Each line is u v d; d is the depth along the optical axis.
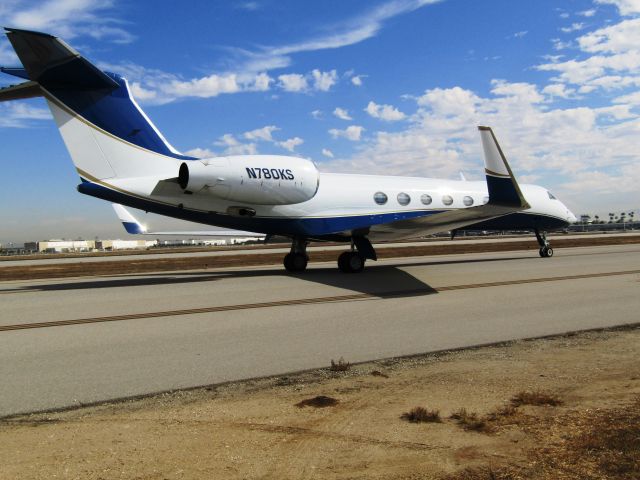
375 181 18.31
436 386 5.14
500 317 8.98
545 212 22.62
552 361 6.02
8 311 10.21
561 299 10.80
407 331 7.97
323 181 17.14
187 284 14.41
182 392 5.18
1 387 5.37
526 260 21.58
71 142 13.68
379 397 4.82
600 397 4.58
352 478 3.17
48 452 3.64
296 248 17.81
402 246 39.94
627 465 3.17
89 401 4.91
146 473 3.28
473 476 3.14
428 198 19.08
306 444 3.72
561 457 3.35
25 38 11.79
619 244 37.25
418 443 3.69
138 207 14.67
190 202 14.85
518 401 4.55
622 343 6.89
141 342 7.43
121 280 16.33
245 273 17.84
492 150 13.43
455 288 12.74
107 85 13.86
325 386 5.26
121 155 14.20
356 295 11.80
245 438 3.86
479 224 21.47
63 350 6.98
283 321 8.89
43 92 13.43
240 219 15.84
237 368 6.03
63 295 12.53
